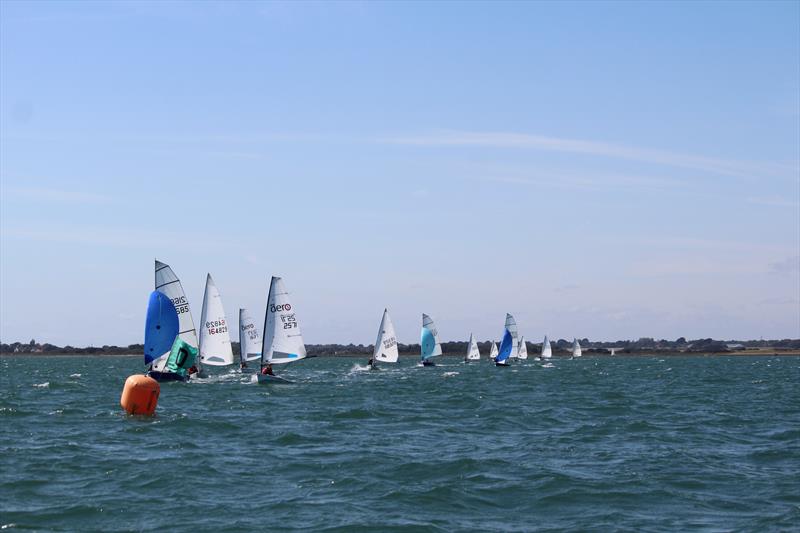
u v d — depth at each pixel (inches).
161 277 2625.5
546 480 1018.1
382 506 882.8
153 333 2610.7
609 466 1128.2
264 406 1961.1
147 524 802.2
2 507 860.0
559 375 4082.2
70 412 1754.4
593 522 830.5
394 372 4276.6
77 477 1010.7
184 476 1018.7
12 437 1353.3
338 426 1550.2
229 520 817.5
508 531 796.0
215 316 2866.6
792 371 5014.8
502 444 1333.7
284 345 2699.3
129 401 1659.7
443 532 786.8
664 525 818.2
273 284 2694.4
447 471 1072.2
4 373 4913.9
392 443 1326.3
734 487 992.9
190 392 2374.5
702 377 4010.8
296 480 1010.7
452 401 2193.7
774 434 1480.1
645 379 3715.6
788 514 847.7
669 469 1105.4
